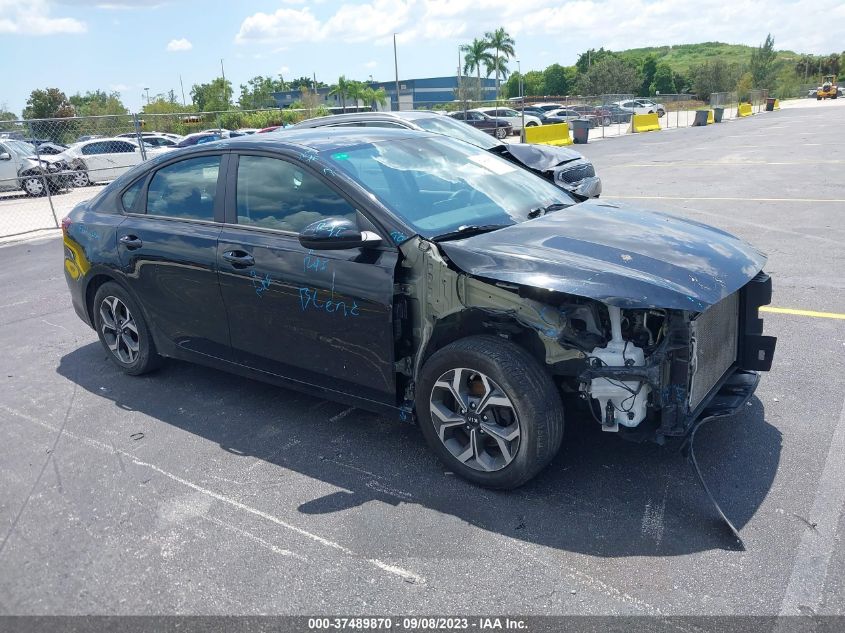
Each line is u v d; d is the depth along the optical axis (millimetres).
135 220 4602
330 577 2781
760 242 8117
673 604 2529
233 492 3449
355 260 3459
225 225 4074
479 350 3160
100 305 4961
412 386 3562
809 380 4348
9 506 3408
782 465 3406
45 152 20766
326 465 3666
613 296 2855
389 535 3031
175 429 4176
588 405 3326
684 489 3250
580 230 3498
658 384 2953
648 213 4020
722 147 22094
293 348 3838
